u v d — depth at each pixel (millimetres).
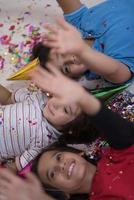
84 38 1409
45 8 1614
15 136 1367
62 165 1203
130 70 1330
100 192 1155
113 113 1080
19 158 1378
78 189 1220
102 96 1376
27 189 872
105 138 1168
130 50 1351
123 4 1414
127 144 1137
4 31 1603
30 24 1600
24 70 1399
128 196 1106
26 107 1378
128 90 1439
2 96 1476
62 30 1052
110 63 1219
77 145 1403
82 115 1290
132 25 1376
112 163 1173
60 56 1269
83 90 986
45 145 1378
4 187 874
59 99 953
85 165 1210
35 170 1255
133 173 1129
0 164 1440
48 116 1335
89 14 1429
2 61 1568
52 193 1248
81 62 1242
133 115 1396
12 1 1635
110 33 1372
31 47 1562
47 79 943
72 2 1430
